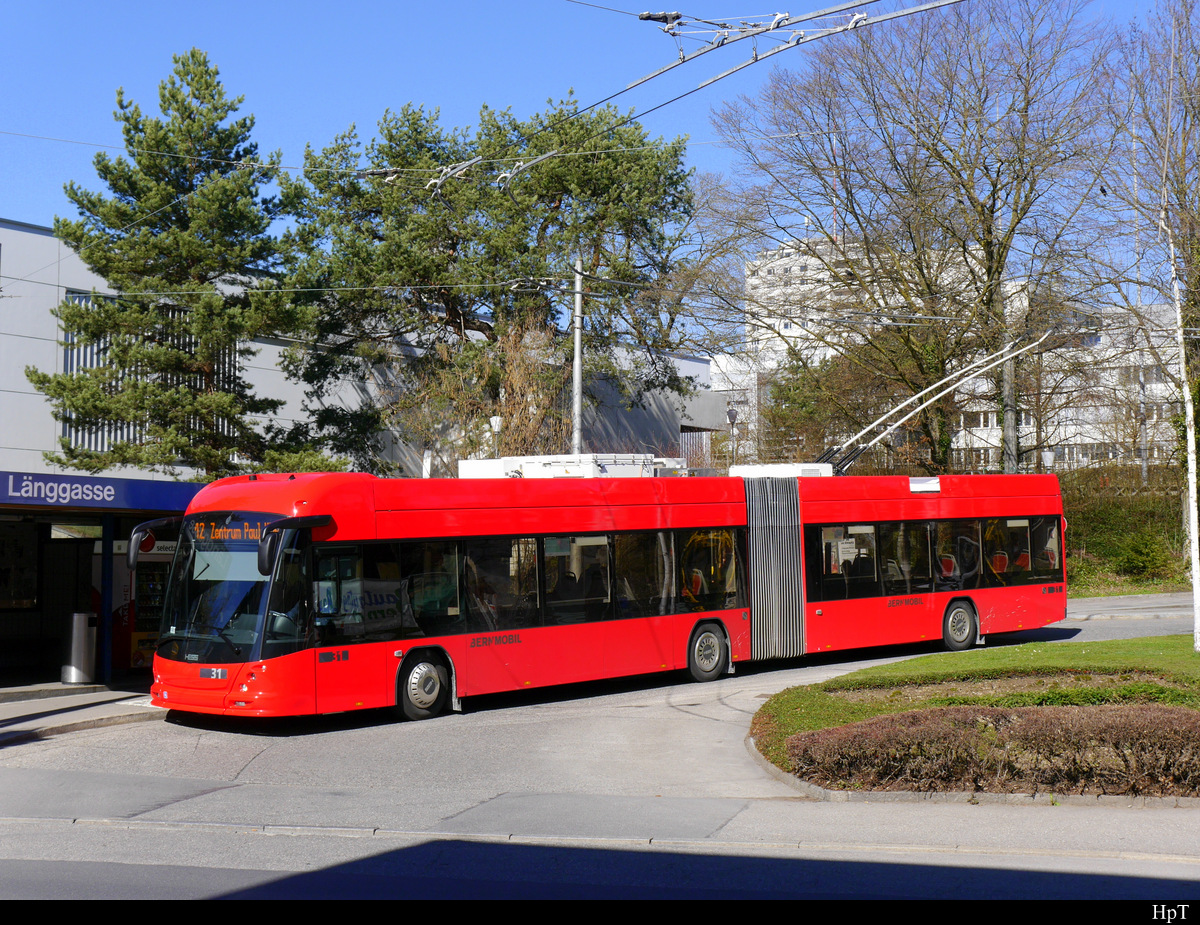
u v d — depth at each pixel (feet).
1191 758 30.12
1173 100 77.30
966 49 100.89
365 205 107.55
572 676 51.98
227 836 27.68
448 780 34.94
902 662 55.31
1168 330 102.53
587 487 53.93
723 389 173.27
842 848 25.71
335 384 118.01
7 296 87.35
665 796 32.01
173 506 52.03
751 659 59.72
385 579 46.32
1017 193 104.27
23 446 96.73
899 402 116.06
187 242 85.10
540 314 103.65
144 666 59.72
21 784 34.30
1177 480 124.06
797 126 106.22
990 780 31.12
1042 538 74.23
